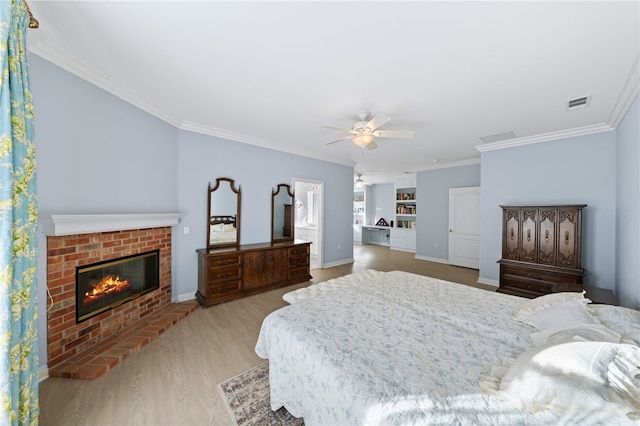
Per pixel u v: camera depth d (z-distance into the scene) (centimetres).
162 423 152
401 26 155
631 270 245
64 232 191
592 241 328
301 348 139
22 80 123
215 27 159
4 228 109
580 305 162
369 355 128
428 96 248
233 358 218
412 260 650
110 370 198
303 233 660
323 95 251
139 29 162
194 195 351
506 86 226
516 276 362
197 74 216
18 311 116
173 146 325
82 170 216
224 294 347
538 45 170
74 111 208
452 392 102
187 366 205
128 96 254
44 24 157
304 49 180
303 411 135
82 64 203
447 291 226
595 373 94
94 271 229
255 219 423
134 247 268
